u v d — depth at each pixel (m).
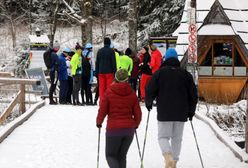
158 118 8.59
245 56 19.89
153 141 11.45
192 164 9.47
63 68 17.45
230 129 15.34
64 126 12.91
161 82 8.59
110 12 44.03
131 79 18.27
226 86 19.84
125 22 42.66
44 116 14.36
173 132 8.66
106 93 7.90
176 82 8.57
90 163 9.45
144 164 9.48
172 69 8.66
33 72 18.98
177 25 32.47
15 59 35.12
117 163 7.80
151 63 16.67
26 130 12.41
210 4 20.66
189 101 8.73
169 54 8.81
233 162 9.61
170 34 32.78
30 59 28.61
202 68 19.91
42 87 18.94
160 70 8.67
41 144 10.97
